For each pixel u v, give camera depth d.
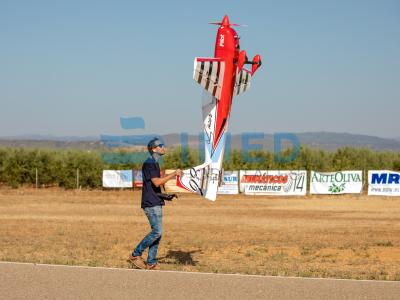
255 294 12.02
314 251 21.64
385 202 50.72
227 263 18.61
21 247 21.64
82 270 14.41
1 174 71.31
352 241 24.73
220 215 38.72
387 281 13.41
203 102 17.94
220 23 17.73
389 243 23.73
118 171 64.94
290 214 39.66
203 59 17.08
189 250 21.80
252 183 58.62
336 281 13.36
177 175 16.34
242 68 18.14
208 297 11.76
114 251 21.03
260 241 24.61
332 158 75.31
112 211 41.31
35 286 12.59
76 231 28.08
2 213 39.03
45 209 42.66
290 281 13.29
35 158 71.25
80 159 69.25
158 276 13.73
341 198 55.34
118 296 11.80
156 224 15.96
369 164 75.50
